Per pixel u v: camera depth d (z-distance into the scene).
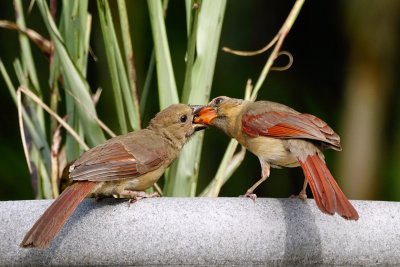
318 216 7.07
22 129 9.23
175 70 14.67
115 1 13.46
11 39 14.94
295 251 6.97
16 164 14.27
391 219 7.16
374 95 16.23
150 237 6.81
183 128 9.11
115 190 8.05
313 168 8.02
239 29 15.98
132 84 9.43
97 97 10.06
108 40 9.37
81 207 7.12
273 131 8.66
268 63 9.70
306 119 8.50
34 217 6.99
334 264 7.07
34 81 10.20
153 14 9.43
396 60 16.22
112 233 6.86
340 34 16.36
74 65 9.34
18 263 6.89
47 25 9.34
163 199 7.03
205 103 9.42
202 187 15.05
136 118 9.44
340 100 16.50
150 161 8.28
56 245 6.87
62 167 10.08
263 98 15.83
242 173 15.12
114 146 8.11
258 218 6.94
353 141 16.30
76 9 9.66
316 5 16.44
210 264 6.85
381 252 7.10
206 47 9.36
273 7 16.12
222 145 15.12
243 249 6.86
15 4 10.23
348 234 7.05
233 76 15.63
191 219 6.83
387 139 16.33
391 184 15.61
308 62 16.48
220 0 9.36
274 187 15.27
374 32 16.08
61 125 9.71
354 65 16.28
